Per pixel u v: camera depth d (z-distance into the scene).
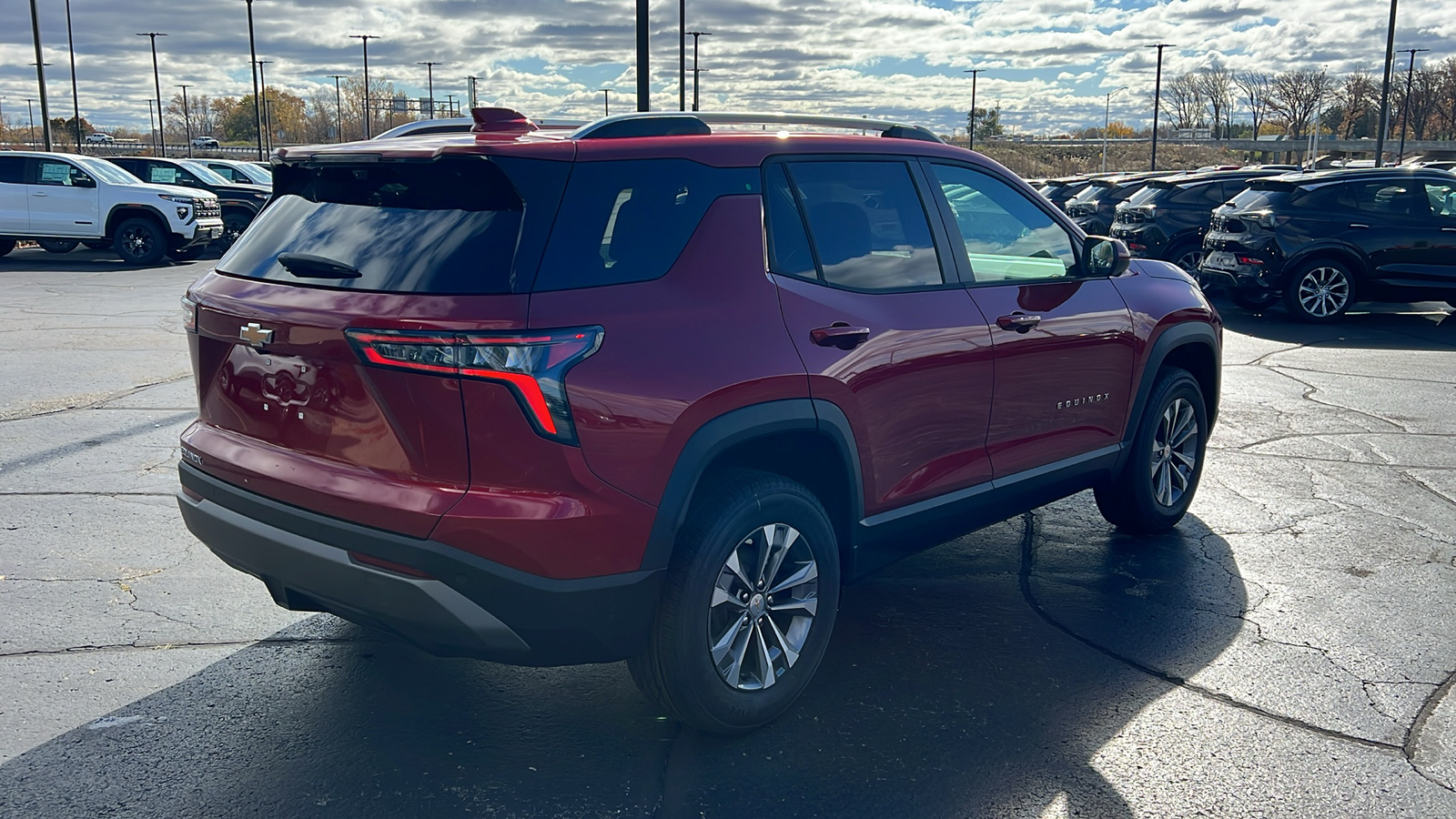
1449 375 9.51
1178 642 4.06
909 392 3.65
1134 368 4.76
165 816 2.87
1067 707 3.55
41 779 3.03
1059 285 4.38
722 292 3.14
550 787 3.04
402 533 2.79
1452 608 4.40
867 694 3.62
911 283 3.78
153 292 15.16
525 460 2.74
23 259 20.59
